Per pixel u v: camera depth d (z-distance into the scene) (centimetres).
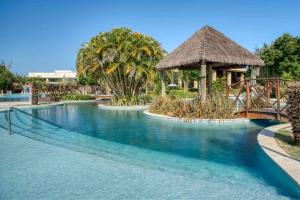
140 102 2416
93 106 2508
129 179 596
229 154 802
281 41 3569
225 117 1396
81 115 1797
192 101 1612
